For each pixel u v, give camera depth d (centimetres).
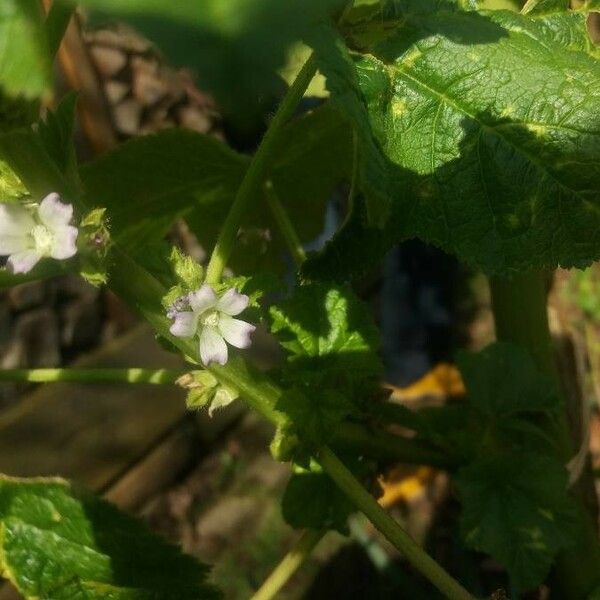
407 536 15
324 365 16
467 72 13
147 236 22
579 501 24
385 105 13
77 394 44
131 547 14
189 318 12
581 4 14
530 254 13
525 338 23
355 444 19
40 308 44
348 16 13
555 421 24
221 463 49
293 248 21
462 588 15
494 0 16
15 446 41
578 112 13
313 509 18
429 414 23
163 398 47
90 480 43
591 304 51
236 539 44
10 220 10
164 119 46
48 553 14
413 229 13
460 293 59
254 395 14
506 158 13
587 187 13
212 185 21
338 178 23
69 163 12
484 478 21
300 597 39
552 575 24
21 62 5
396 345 57
